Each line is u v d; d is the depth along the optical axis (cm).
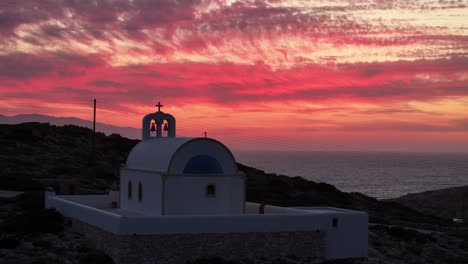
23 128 10288
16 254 3403
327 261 3838
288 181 9325
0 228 4066
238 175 4072
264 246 3688
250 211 4634
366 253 4000
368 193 19700
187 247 3503
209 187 4003
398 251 4841
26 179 6869
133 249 3388
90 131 11450
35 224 4075
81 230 4044
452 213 11494
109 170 8850
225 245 3591
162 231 3453
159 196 3959
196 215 3759
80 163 8962
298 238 3788
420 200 12975
